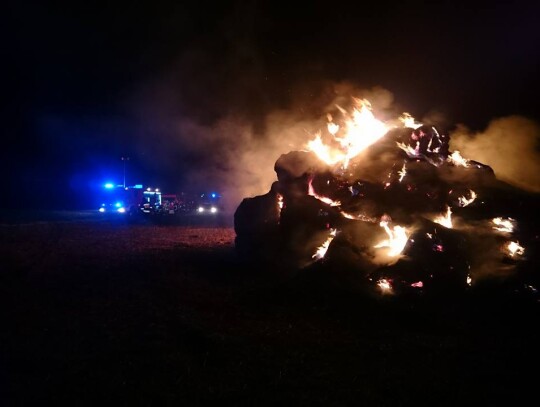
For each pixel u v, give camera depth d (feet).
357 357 21.33
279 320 26.71
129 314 27.35
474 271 31.71
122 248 56.29
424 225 32.24
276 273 40.19
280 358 20.86
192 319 26.43
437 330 25.66
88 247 56.54
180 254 52.03
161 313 27.61
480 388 18.44
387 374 19.48
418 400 17.28
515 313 28.43
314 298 29.96
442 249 30.73
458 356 21.80
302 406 16.48
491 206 35.40
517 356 21.94
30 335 23.29
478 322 27.25
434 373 19.77
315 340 23.44
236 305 29.84
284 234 40.91
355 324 26.13
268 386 17.99
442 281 29.60
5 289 32.76
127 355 20.83
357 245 32.99
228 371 19.30
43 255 49.34
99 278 37.68
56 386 17.65
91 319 26.20
